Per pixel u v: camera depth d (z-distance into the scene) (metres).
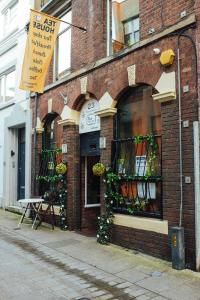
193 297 4.98
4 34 15.00
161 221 6.81
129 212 7.63
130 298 4.99
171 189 6.58
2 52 14.89
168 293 5.13
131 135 7.95
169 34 6.75
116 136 8.27
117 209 7.96
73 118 9.86
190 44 6.36
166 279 5.67
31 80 9.38
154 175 7.20
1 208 14.26
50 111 10.94
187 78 6.38
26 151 12.43
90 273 6.04
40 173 11.70
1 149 14.73
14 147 14.35
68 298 4.99
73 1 10.04
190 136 6.28
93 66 8.84
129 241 7.50
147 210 7.33
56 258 6.95
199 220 6.00
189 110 6.32
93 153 9.27
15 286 5.44
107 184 8.12
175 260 6.13
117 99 8.16
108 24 8.89
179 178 6.43
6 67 14.52
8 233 9.37
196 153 6.11
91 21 9.19
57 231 9.52
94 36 9.03
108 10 8.91
